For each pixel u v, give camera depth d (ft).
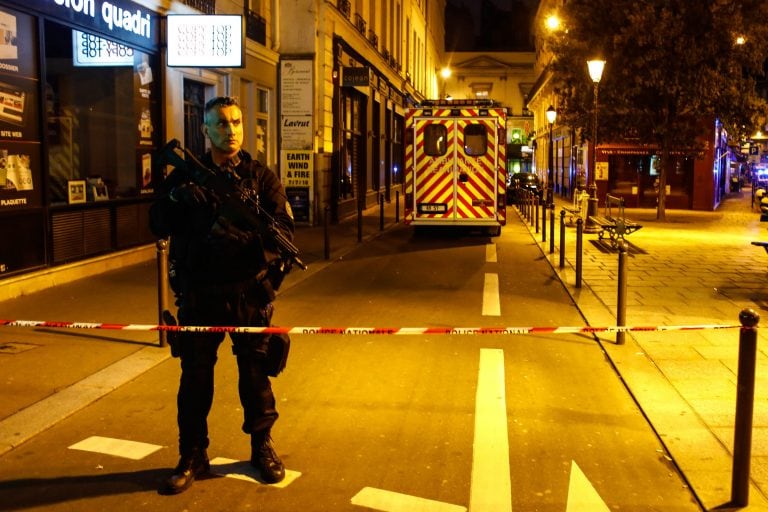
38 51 32.63
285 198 13.92
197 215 13.07
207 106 13.47
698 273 40.50
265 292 13.69
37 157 32.83
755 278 38.75
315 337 25.72
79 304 29.91
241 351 13.79
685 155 91.56
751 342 12.71
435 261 45.96
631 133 80.18
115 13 38.73
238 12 55.21
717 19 69.77
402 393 19.58
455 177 58.13
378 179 103.65
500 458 15.28
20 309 28.76
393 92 115.96
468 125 57.72
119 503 13.08
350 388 19.98
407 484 13.99
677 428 16.79
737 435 12.98
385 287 36.19
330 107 70.28
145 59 42.65
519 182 119.85
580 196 71.51
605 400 19.15
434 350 24.06
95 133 38.37
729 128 76.07
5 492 13.48
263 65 61.87
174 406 18.31
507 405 18.67
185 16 43.11
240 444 15.88
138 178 42.04
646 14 70.85
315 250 50.83
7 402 18.22
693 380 20.39
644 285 36.40
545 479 14.30
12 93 31.07
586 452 15.67
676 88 71.46
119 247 40.22
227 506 13.02
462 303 32.09
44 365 21.36
